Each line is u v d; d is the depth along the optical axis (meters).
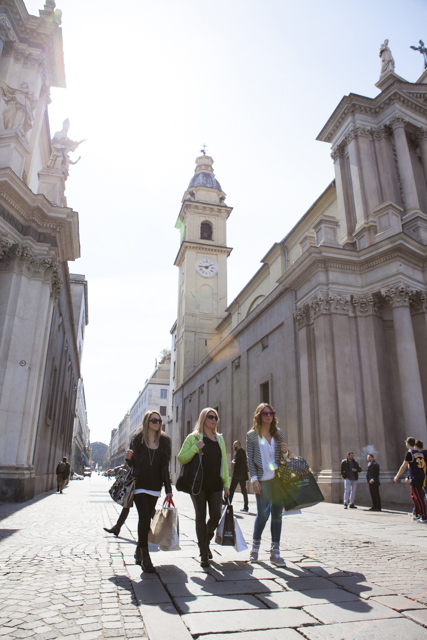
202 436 4.66
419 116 19.84
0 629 2.57
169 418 43.72
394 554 5.03
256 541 4.68
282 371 18.20
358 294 15.59
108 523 7.57
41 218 14.07
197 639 2.53
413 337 14.49
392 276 15.05
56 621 2.74
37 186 18.25
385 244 15.22
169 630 2.63
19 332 13.13
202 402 31.42
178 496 16.14
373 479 10.92
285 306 18.17
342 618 2.89
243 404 22.75
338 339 14.87
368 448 13.88
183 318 39.66
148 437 4.54
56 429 21.89
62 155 16.12
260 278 30.78
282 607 3.10
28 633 2.52
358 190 18.22
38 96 15.83
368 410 14.32
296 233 25.97
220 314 40.00
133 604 3.13
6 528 6.62
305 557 4.84
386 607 3.11
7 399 12.46
